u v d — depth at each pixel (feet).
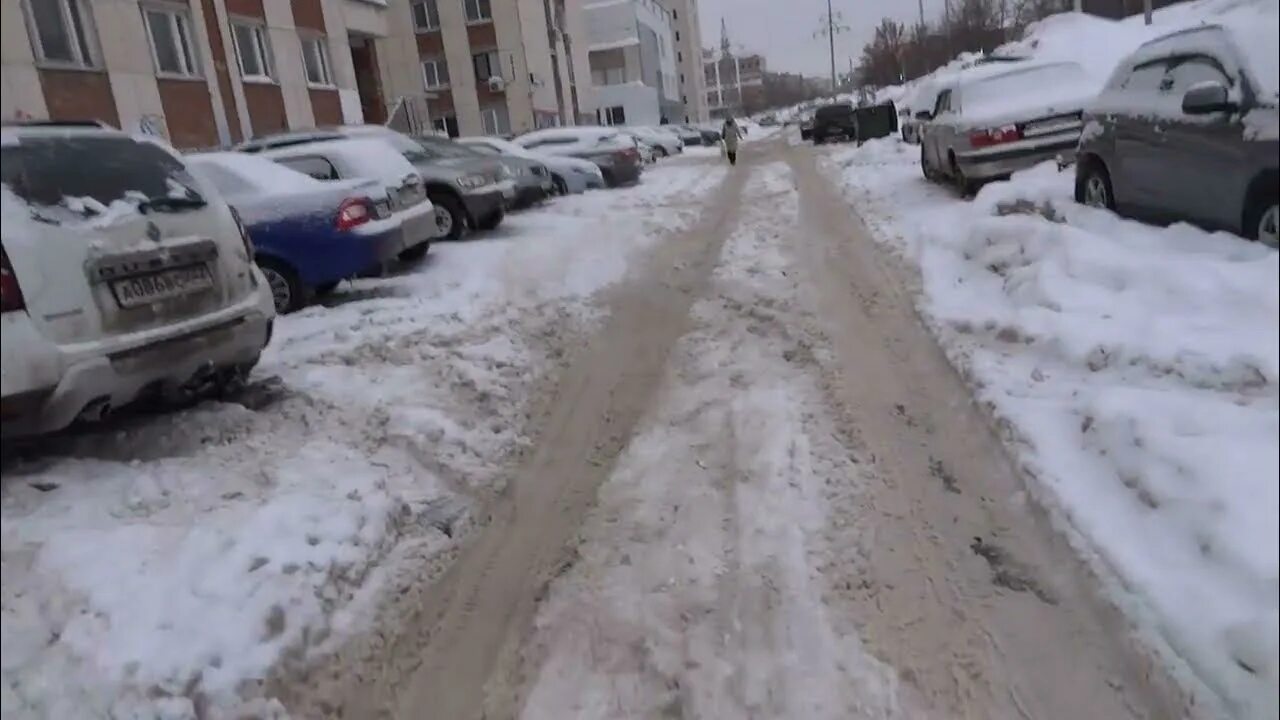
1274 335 16.46
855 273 28.99
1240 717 9.12
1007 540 12.64
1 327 12.43
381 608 11.97
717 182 67.77
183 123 57.21
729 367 20.84
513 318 25.86
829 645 10.62
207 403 17.35
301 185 28.35
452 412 18.37
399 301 28.48
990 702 9.66
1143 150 24.76
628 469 15.84
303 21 72.79
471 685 10.51
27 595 10.77
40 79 45.47
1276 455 12.74
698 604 11.61
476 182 41.24
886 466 15.03
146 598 10.88
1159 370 16.43
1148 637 10.29
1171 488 12.55
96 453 15.06
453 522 14.26
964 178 40.14
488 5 133.80
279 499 13.65
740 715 9.64
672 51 282.56
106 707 9.53
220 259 16.37
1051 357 18.56
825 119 117.80
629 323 25.53
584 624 11.41
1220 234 21.34
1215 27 23.11
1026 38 114.42
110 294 13.99
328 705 10.32
